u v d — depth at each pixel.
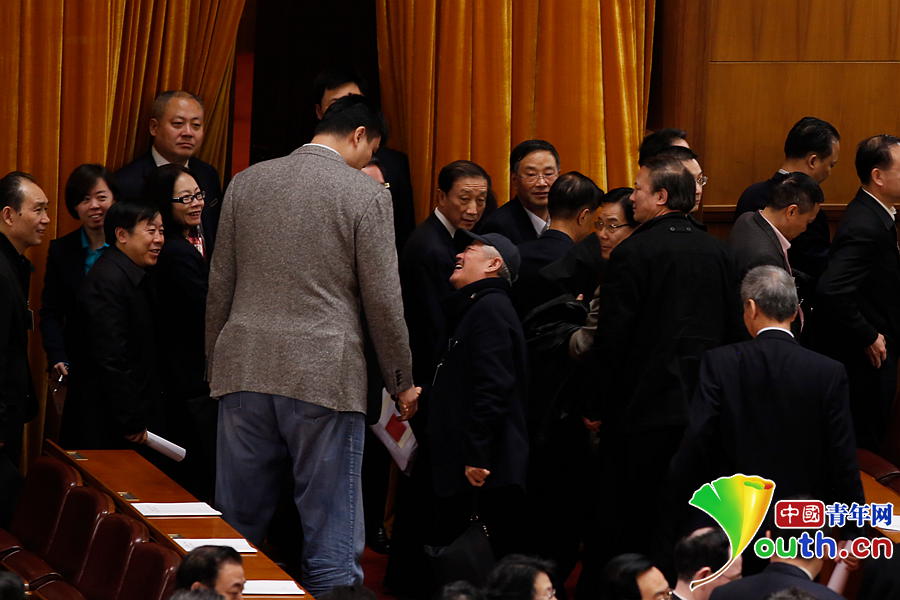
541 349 12.08
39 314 13.90
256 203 10.68
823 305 13.73
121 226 12.49
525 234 13.60
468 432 11.37
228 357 10.70
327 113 10.98
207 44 15.00
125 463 11.85
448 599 8.08
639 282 11.18
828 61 16.86
